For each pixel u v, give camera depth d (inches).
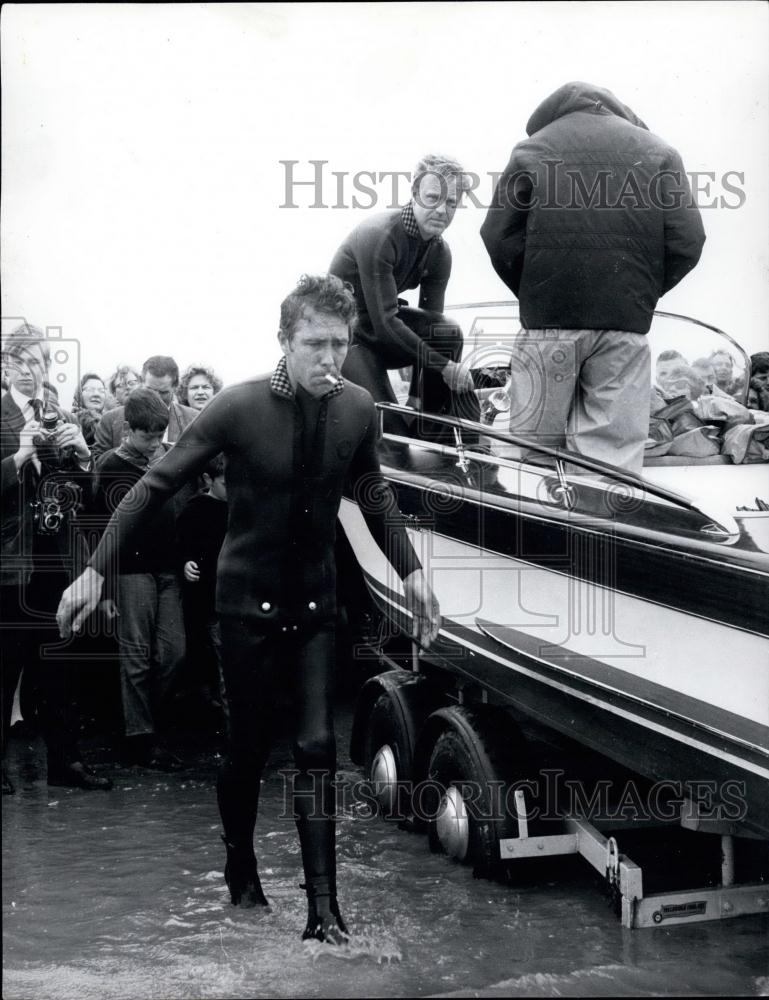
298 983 114.2
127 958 119.9
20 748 196.4
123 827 157.6
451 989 112.9
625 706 123.8
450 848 144.2
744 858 135.6
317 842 121.8
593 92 131.6
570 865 145.6
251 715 125.5
